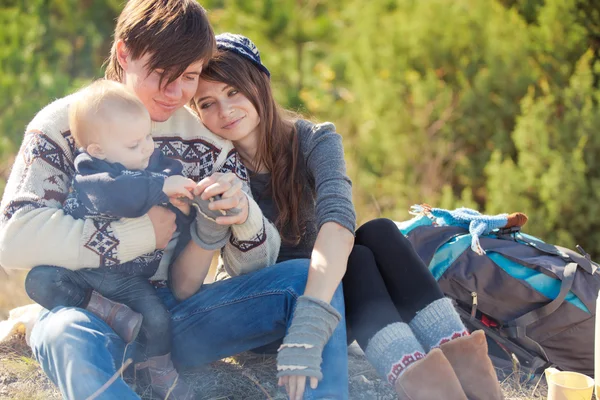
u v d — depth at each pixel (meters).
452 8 5.88
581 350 2.60
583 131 4.92
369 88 6.14
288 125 2.48
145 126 2.08
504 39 5.59
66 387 1.85
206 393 2.37
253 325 2.18
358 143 6.18
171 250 2.30
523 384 2.58
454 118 5.69
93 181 1.98
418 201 5.54
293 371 1.89
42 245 2.00
